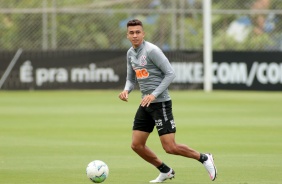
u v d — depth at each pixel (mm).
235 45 100812
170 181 34406
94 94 87750
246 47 100625
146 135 33469
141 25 33000
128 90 34625
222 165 39125
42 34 97312
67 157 41844
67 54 92438
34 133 52688
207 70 92875
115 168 38156
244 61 93188
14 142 48062
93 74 92750
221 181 34312
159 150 44844
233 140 49219
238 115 65250
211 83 93688
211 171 32969
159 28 99000
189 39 99250
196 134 52312
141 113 33281
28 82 92062
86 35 98062
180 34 98562
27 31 97125
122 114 65750
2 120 61000
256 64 92938
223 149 45094
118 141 48625
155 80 33062
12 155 42562
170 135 32750
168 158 41594
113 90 92812
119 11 97188
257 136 51188
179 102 78062
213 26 100812
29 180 34500
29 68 92062
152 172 36906
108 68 92812
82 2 98438
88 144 47156
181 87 94125
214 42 100688
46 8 96062
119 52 92812
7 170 37438
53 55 92062
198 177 35469
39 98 82312
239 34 100625
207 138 50188
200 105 74812
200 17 99562
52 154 43000
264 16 100500
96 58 92688
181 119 62031
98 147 45875
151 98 32000
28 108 71125
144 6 99250
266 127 56500
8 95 86312
